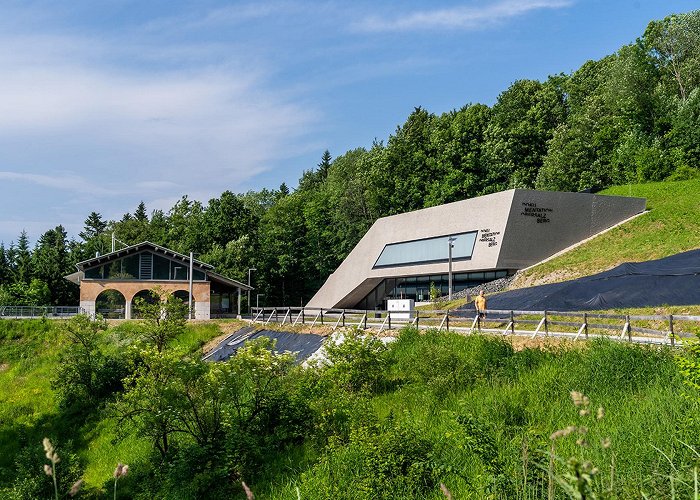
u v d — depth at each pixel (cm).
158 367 1873
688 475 699
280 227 8369
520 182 7394
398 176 8362
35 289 7269
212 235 8544
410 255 5509
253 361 1819
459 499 936
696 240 4178
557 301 3125
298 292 8469
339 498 1128
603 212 5059
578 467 418
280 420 1814
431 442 1186
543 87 8900
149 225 10056
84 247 9119
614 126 7269
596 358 1588
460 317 2688
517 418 1381
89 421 3058
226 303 6831
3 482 2289
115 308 6056
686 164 6419
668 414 1100
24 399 3525
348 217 8644
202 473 1638
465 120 8369
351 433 1362
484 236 4838
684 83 7275
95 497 2069
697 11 7381
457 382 1788
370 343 2181
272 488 1431
